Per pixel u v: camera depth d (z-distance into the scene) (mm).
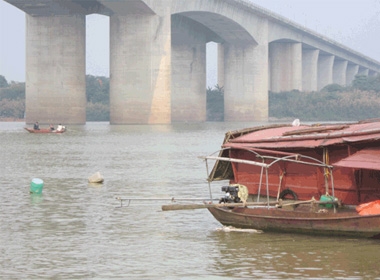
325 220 26484
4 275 22219
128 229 29203
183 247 25859
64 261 23891
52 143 84625
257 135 32125
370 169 26828
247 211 28719
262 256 24391
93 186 43344
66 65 141375
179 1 141000
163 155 67188
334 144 28172
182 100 178625
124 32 137125
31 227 29641
